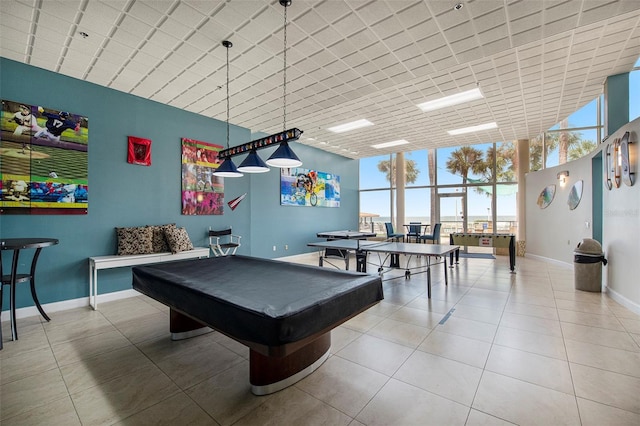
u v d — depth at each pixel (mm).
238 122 6363
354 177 11758
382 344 2883
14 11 2807
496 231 9461
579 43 3764
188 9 2822
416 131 7613
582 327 3242
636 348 2725
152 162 5070
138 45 3430
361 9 2832
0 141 3629
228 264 3396
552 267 6926
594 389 2096
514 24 3041
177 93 4797
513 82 4832
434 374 2328
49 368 2490
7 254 3715
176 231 5059
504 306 4027
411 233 9859
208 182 5934
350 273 2758
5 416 1875
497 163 9445
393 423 1778
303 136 8133
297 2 2732
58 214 4062
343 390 2129
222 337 3121
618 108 4684
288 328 1614
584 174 6172
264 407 1948
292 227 8773
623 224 3990
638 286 3635
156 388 2186
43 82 3951
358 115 6328
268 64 3887
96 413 1904
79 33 3182
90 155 4367
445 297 4500
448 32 3186
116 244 4602
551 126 7215
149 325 3488
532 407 1906
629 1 2670
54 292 4039
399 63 3871
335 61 3812
